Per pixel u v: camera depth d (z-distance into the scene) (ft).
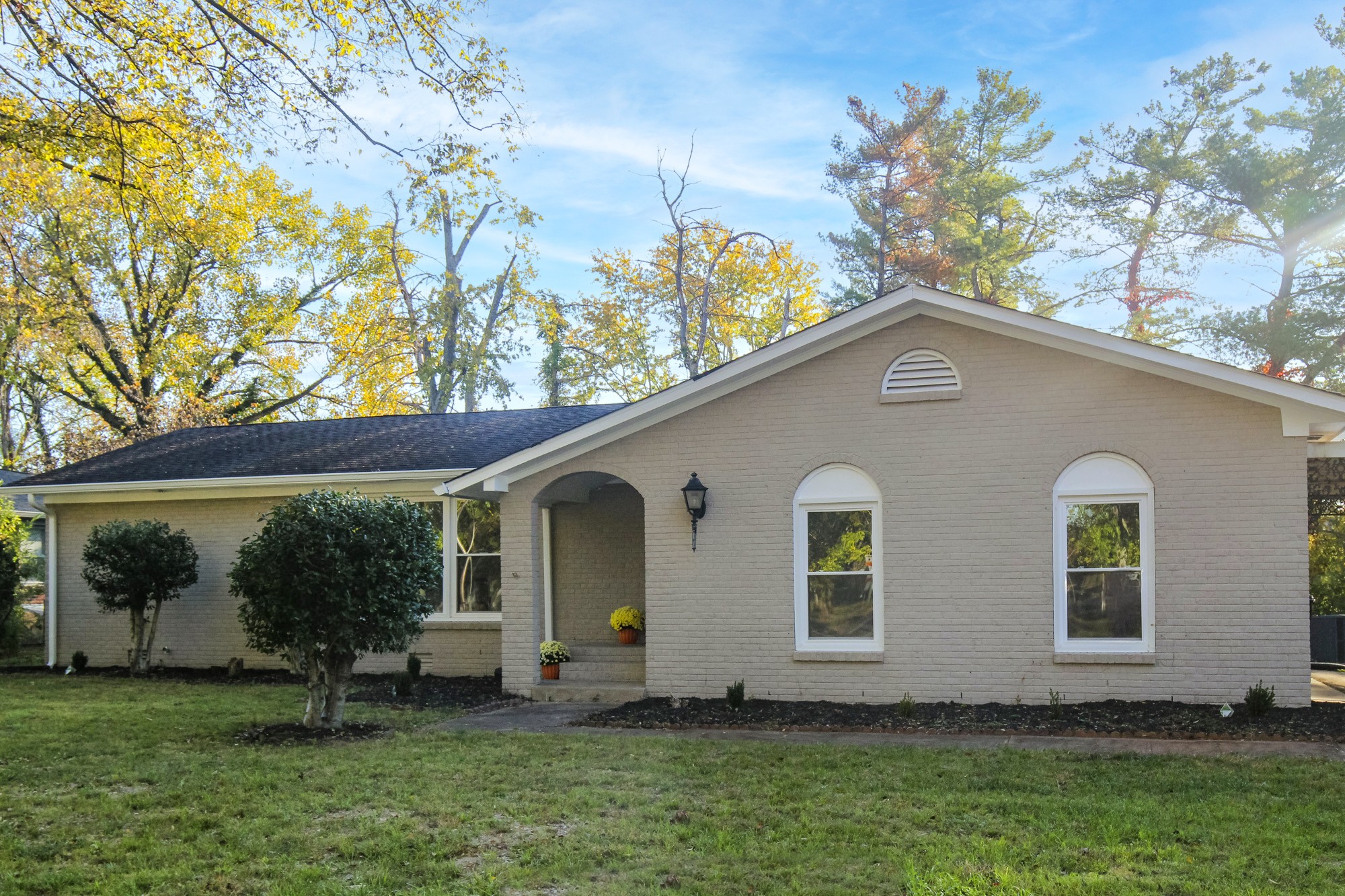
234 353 116.67
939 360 42.75
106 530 57.62
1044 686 40.98
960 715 39.63
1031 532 41.29
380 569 38.99
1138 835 24.03
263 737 37.73
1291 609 38.55
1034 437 41.42
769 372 44.78
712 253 117.80
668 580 45.93
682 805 27.43
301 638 37.70
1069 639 41.06
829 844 23.90
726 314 119.75
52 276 93.66
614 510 57.31
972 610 41.83
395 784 29.94
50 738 37.40
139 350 111.04
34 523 85.81
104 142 42.42
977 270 117.70
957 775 29.89
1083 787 28.30
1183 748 33.35
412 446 62.49
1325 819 24.81
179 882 22.26
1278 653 38.65
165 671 59.93
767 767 31.53
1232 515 39.22
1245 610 39.01
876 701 42.78
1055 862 22.36
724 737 37.01
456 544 58.54
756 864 22.75
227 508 61.00
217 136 44.16
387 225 120.57
